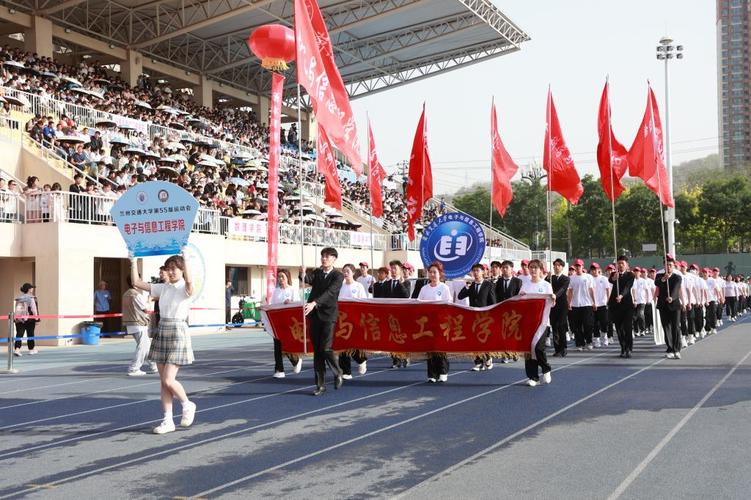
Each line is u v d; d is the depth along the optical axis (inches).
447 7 1713.8
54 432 344.8
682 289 665.6
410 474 260.2
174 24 1699.1
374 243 1566.2
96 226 916.0
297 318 526.6
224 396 448.1
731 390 445.4
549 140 717.3
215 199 1259.8
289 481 253.1
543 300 475.8
